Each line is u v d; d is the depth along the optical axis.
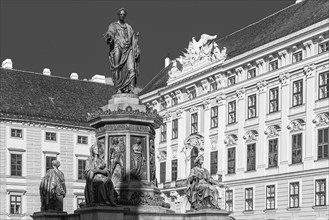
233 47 58.59
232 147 53.53
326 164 43.91
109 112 21.00
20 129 64.38
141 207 20.08
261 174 49.94
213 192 19.97
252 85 51.75
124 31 22.02
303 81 46.81
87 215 18.17
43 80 71.62
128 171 20.83
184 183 57.06
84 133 68.06
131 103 21.41
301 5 54.03
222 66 54.88
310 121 45.72
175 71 62.44
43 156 65.12
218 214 19.47
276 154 48.81
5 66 71.81
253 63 52.12
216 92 55.69
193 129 58.84
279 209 47.81
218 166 54.75
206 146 56.62
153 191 20.88
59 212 21.16
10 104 65.38
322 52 45.03
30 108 66.31
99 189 18.27
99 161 18.70
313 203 44.66
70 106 69.69
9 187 62.69
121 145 20.98
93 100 72.56
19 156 63.84
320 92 45.25
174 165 61.19
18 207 63.06
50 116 66.44
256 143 50.91
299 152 46.69
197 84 58.75
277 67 49.72
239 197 52.12
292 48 48.00
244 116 52.41
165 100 63.78
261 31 56.53
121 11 22.25
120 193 20.48
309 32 45.97
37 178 64.38
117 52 21.83
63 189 21.78
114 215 18.03
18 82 69.25
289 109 47.78
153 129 22.02
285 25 52.84
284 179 47.66
